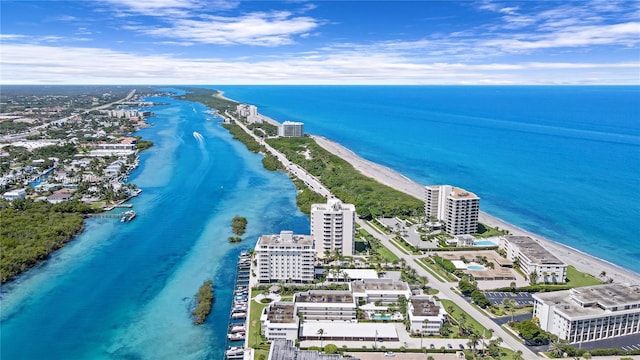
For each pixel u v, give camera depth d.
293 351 189.50
